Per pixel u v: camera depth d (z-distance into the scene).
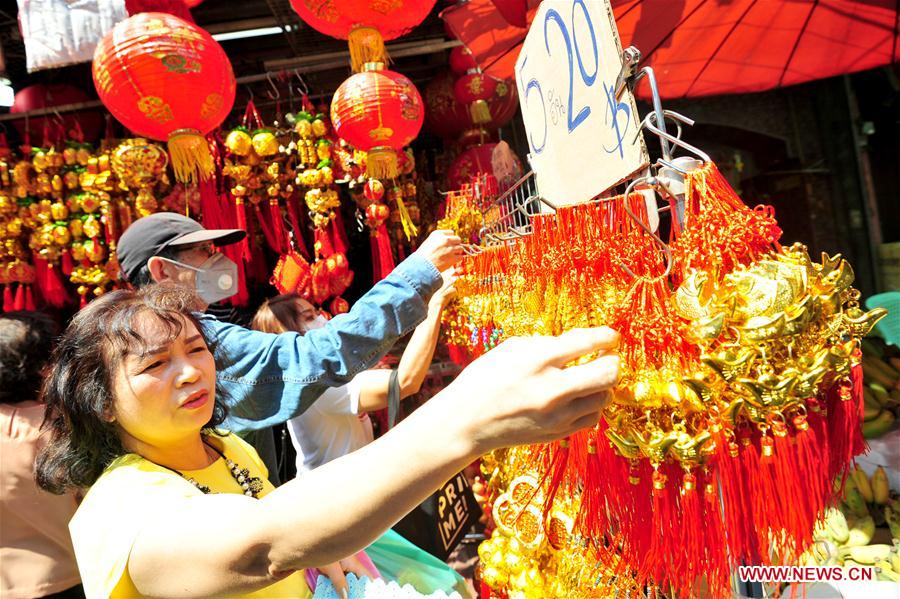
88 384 0.80
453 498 1.72
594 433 0.55
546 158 0.90
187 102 1.57
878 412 1.43
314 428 1.67
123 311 0.81
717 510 0.51
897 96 2.06
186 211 2.43
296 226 2.80
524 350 0.39
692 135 2.44
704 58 1.75
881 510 1.30
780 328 0.46
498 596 1.03
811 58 1.77
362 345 1.24
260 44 2.99
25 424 1.52
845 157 2.24
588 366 0.37
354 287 3.29
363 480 0.42
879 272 2.17
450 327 1.60
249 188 2.71
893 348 1.69
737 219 0.53
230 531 0.48
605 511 0.57
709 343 0.50
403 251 3.06
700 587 0.63
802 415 0.50
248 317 2.61
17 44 2.74
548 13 0.82
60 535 1.55
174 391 0.79
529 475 0.93
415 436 0.40
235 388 1.25
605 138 0.65
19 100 2.68
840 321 0.50
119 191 2.75
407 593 0.87
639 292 0.56
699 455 0.49
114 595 0.57
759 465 0.50
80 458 0.85
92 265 2.78
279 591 0.82
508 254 1.11
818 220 2.32
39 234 2.71
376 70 1.81
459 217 1.58
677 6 1.49
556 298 0.72
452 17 1.66
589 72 0.69
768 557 0.53
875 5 1.53
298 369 1.23
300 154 2.67
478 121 2.64
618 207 0.67
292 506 0.44
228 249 2.54
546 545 0.86
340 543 0.43
